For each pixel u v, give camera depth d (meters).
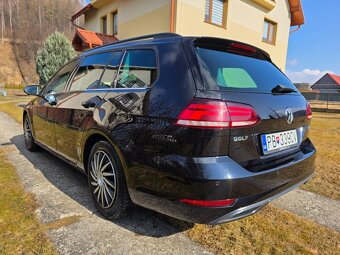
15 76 52.88
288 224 2.35
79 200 2.72
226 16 10.61
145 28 10.29
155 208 1.92
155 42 2.25
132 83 2.26
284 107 2.10
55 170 3.61
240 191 1.69
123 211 2.25
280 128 2.06
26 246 1.96
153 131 1.84
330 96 19.89
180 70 1.89
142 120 1.93
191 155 1.66
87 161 2.71
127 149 2.02
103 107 2.35
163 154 1.78
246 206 1.74
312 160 2.45
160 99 1.87
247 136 1.77
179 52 1.99
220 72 1.93
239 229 2.26
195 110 1.66
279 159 2.06
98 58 2.91
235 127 1.69
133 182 2.00
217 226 2.29
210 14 10.22
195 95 1.71
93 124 2.41
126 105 2.11
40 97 4.00
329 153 4.77
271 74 2.43
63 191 2.93
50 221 2.30
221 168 1.64
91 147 2.66
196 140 1.65
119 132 2.09
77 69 3.28
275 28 13.77
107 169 2.35
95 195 2.51
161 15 9.40
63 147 3.14
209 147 1.64
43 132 3.76
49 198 2.75
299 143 2.38
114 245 2.00
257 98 1.90
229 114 1.67
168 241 2.07
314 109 15.21
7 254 1.87
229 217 1.69
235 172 1.67
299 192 3.04
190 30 9.38
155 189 1.86
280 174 1.98
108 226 2.25
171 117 1.75
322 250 1.99
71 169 3.66
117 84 2.43
